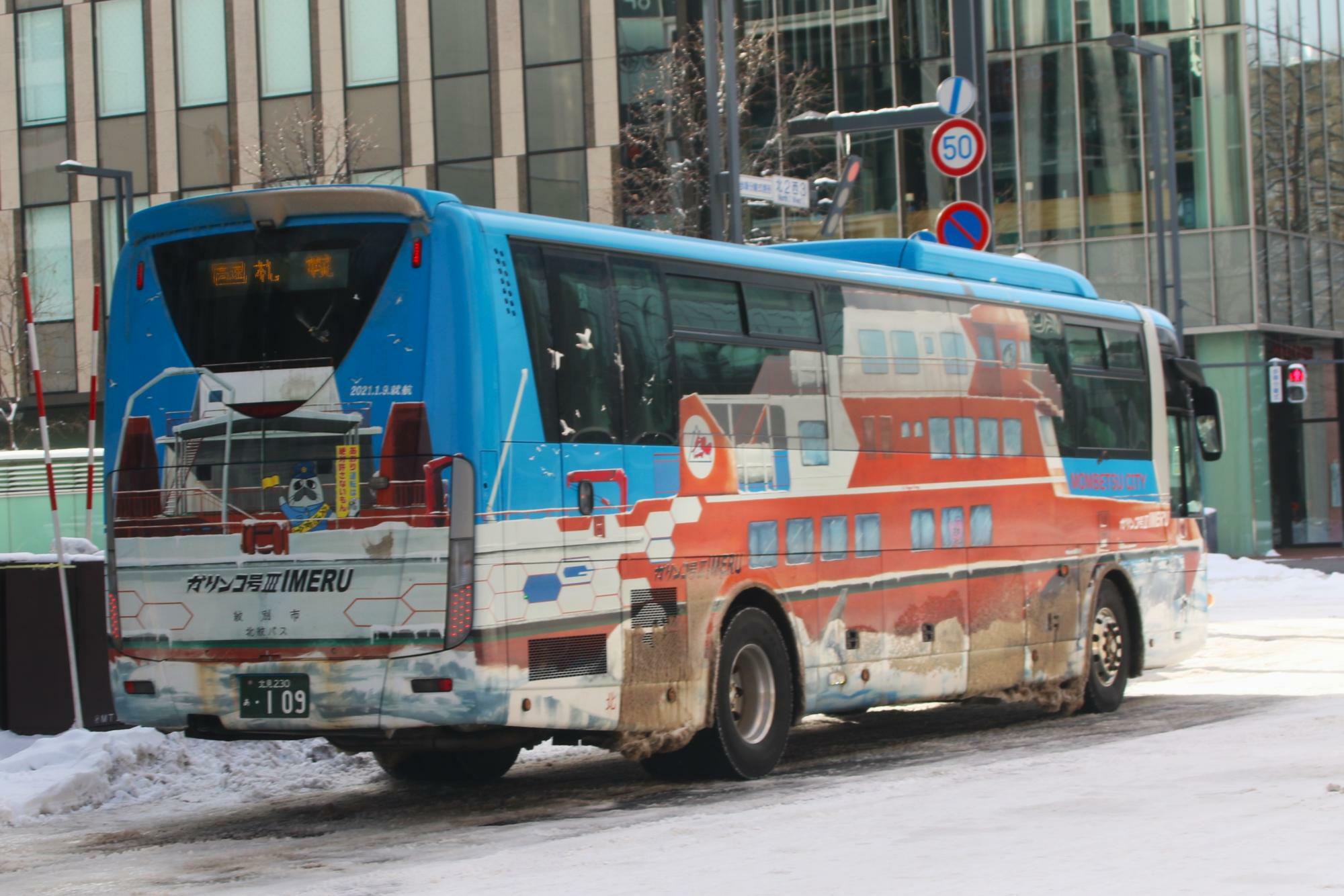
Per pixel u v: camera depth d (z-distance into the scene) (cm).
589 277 1246
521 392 1172
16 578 1608
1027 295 1770
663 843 1069
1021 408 1731
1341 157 5750
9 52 5906
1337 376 5753
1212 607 3400
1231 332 5247
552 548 1184
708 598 1320
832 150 5153
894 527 1534
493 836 1147
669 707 1277
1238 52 5206
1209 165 5247
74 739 1503
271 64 5659
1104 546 1848
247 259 1205
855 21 5312
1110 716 1794
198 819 1306
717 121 3112
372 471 1152
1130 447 1922
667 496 1288
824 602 1445
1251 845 955
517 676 1148
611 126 5266
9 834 1270
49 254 5872
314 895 952
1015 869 916
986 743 1606
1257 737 1482
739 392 1373
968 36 2677
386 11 5528
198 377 1213
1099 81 5312
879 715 1938
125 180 5791
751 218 4650
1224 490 5278
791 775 1398
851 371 1502
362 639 1151
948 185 5222
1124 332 1934
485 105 5412
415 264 1155
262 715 1183
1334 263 5691
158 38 5756
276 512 1182
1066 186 5347
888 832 1064
